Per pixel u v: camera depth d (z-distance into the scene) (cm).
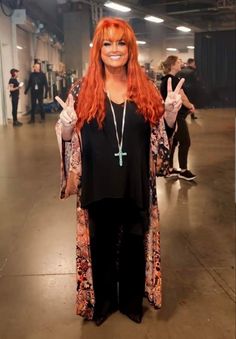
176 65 416
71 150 187
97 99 177
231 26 1549
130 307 209
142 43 2211
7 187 457
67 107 181
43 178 495
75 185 189
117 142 179
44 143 748
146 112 179
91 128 179
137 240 198
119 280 210
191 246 294
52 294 231
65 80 1580
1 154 647
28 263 268
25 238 309
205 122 1066
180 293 232
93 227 193
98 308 207
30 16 1373
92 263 198
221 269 259
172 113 182
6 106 1113
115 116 178
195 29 1584
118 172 181
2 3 1127
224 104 1606
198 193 429
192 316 210
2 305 221
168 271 257
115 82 182
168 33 2338
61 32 1936
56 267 262
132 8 1112
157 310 215
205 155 631
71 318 209
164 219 350
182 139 468
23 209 379
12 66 1247
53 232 320
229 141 760
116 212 193
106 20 178
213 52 1616
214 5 1206
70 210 374
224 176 502
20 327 203
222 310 215
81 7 1614
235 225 336
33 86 1108
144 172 185
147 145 186
